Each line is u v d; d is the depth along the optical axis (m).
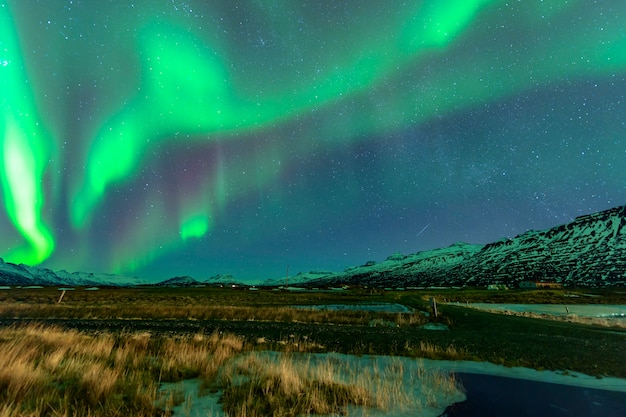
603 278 167.75
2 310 26.25
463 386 7.96
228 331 16.88
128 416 5.15
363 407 6.13
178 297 54.81
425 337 15.46
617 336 16.92
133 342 10.93
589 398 7.26
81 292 64.94
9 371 6.06
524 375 9.17
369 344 13.30
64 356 8.25
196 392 6.64
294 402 6.09
